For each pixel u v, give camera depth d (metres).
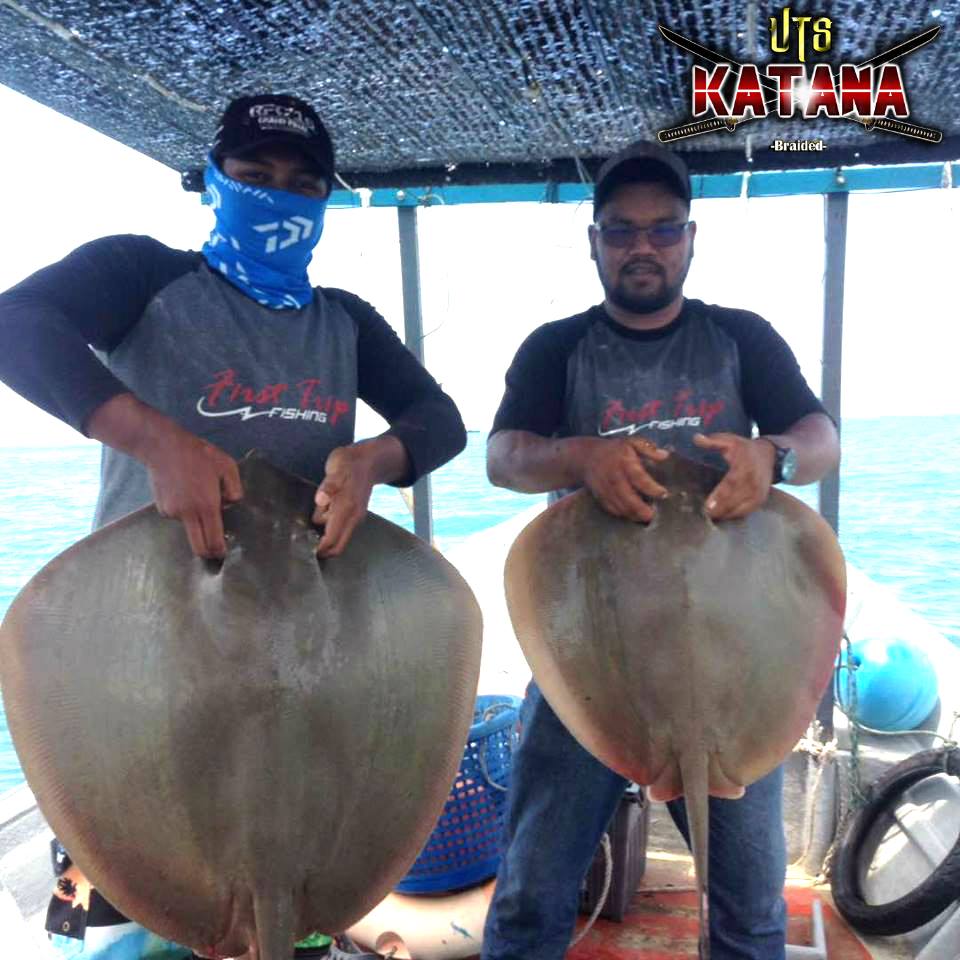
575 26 2.62
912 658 4.19
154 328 2.13
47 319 1.86
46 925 2.46
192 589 1.82
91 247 2.08
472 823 3.42
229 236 2.23
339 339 2.33
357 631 1.88
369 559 1.98
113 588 1.79
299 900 1.71
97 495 2.22
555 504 2.42
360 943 3.41
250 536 1.92
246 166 2.18
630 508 2.30
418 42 2.72
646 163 2.59
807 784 3.99
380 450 2.05
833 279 3.74
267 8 2.51
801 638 2.23
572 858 2.68
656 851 4.16
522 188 3.89
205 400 2.13
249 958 1.80
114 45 2.73
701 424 2.66
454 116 3.33
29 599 1.73
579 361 2.74
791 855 4.05
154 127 3.49
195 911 1.67
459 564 7.09
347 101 3.19
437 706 1.92
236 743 1.72
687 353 2.71
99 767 1.67
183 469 1.77
